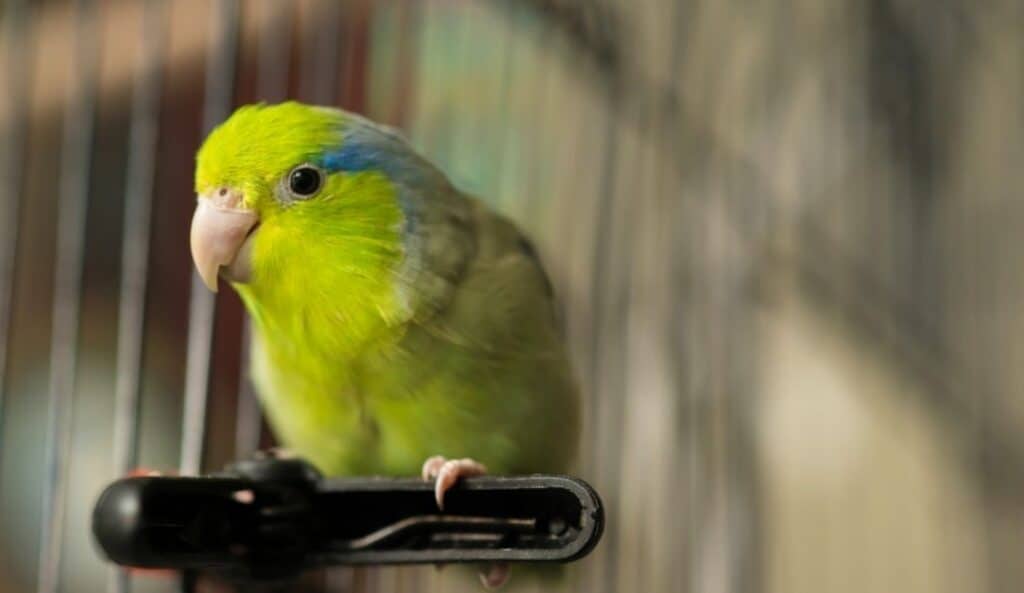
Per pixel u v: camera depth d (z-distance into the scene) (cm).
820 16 71
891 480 71
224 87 53
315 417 51
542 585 56
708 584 61
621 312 61
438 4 61
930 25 75
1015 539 72
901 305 73
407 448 51
